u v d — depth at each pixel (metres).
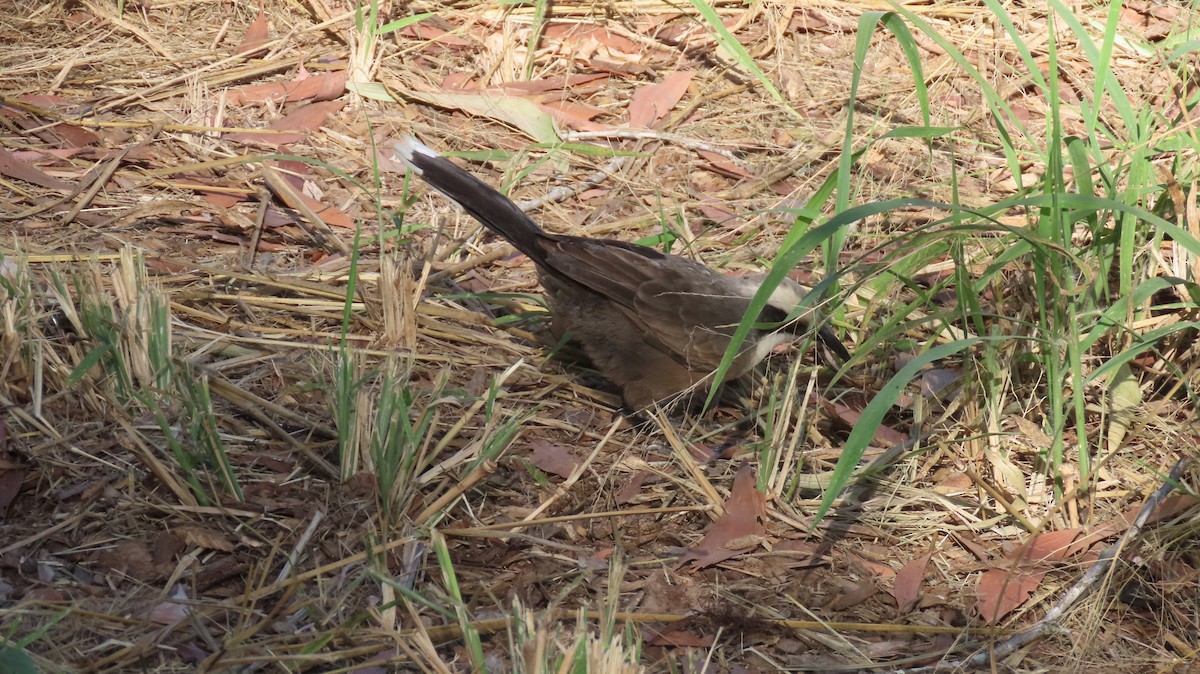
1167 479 8.16
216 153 12.59
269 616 6.95
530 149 13.16
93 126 12.75
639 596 7.69
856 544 8.34
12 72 13.56
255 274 10.72
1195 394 9.45
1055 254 8.30
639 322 9.56
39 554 7.41
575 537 8.23
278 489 8.13
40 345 8.59
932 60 15.34
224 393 8.92
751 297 9.88
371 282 10.90
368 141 13.16
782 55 15.44
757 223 12.34
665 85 14.59
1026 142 13.71
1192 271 10.05
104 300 8.88
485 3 15.80
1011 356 9.33
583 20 15.79
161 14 15.12
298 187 12.21
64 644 6.70
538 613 7.39
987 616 7.68
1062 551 8.21
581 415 9.82
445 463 8.48
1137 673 7.23
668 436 9.11
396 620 7.16
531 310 11.02
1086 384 8.38
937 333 9.03
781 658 7.23
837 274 8.12
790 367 9.81
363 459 8.27
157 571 7.36
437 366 10.02
